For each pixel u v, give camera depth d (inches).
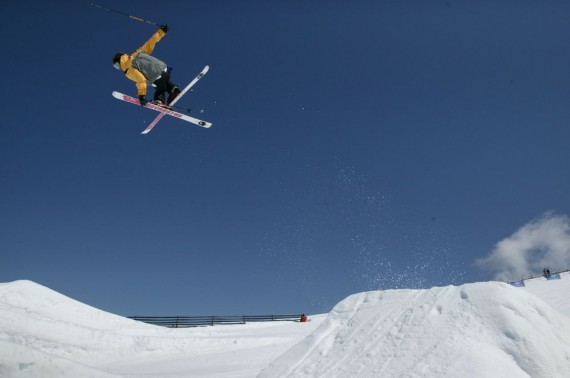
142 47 306.0
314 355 185.5
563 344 155.9
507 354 149.6
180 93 319.9
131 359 520.7
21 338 492.4
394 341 171.0
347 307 209.8
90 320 640.4
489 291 172.7
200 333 663.8
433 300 184.2
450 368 146.2
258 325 759.7
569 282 659.4
